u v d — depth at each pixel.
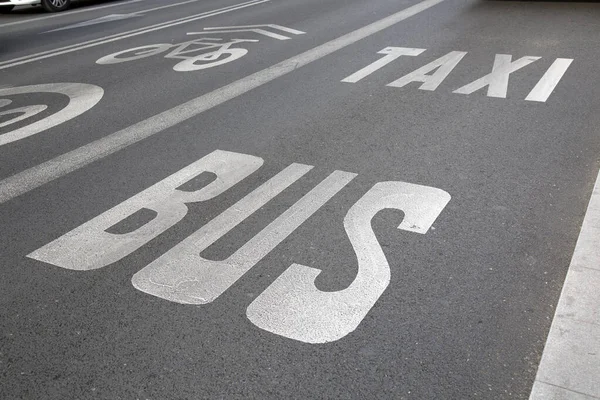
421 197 4.54
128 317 3.40
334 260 3.81
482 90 6.91
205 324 3.31
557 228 4.07
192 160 5.45
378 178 4.89
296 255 3.88
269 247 3.99
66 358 3.13
